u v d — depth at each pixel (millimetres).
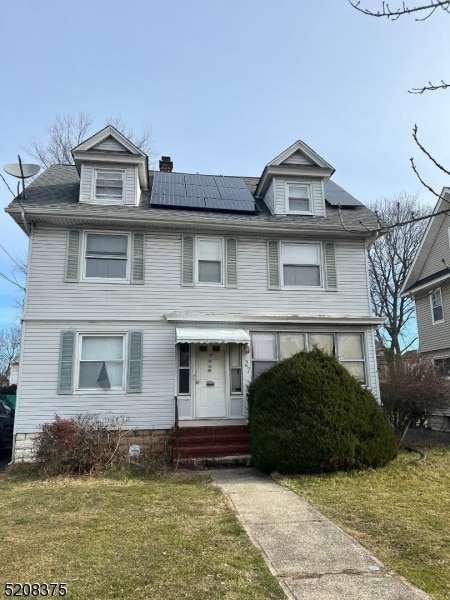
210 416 12445
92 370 12055
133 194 13242
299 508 6906
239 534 5652
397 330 28141
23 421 11406
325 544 5305
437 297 20172
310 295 13516
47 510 6930
